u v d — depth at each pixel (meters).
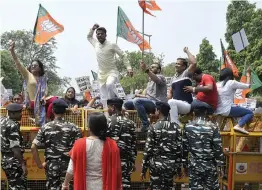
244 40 8.51
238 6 29.27
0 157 5.81
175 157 5.80
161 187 5.79
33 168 6.39
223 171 6.94
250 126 6.86
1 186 6.48
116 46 7.20
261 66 25.61
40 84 6.55
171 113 6.24
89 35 7.55
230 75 6.81
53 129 5.37
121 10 9.35
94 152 4.31
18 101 8.38
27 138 6.52
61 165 5.33
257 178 6.68
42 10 8.34
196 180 5.73
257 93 24.09
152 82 6.93
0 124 5.75
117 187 4.41
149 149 5.75
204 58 33.59
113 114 5.95
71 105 8.32
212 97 6.52
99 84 7.25
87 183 4.27
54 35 8.41
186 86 6.44
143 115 6.31
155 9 8.91
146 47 11.48
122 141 5.81
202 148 5.66
